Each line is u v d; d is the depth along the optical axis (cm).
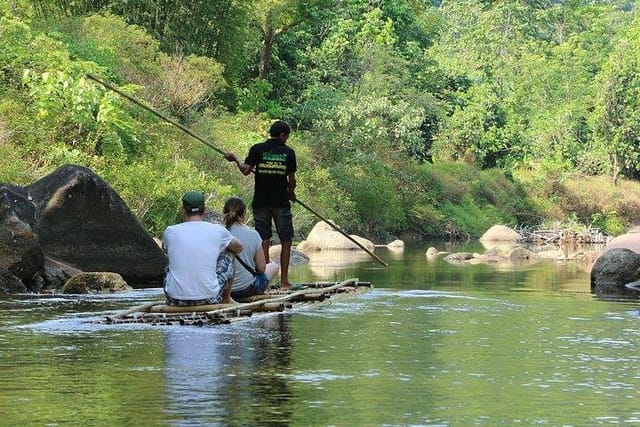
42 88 2958
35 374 941
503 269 2892
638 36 10656
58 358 1033
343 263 3112
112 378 921
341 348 1127
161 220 3238
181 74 4506
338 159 5988
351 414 782
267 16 6372
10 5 4138
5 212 1947
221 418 759
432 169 7212
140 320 1332
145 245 2228
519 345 1170
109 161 3200
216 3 5434
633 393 882
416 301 1706
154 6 5144
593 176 8425
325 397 846
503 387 905
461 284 2194
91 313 1461
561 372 988
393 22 7619
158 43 4688
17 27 3381
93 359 1027
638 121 8419
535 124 8775
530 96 9650
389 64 6831
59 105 3012
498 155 8288
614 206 8081
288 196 1816
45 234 2133
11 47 3306
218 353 1073
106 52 4028
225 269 1430
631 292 2003
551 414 795
